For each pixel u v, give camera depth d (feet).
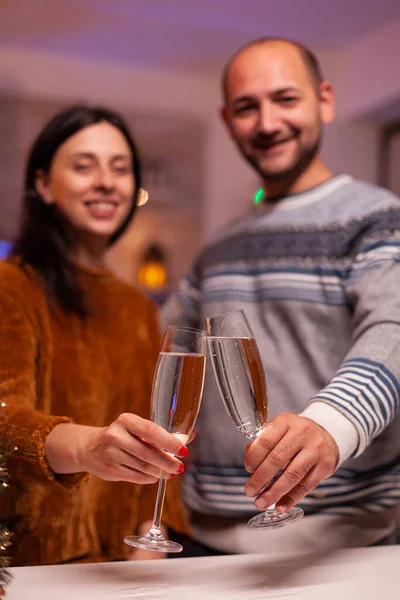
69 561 4.59
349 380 3.87
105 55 15.07
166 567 3.68
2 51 14.76
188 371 3.27
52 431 3.74
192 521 5.78
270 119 5.80
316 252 5.50
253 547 5.26
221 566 3.70
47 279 4.97
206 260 6.25
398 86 13.55
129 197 5.50
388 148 15.40
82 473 3.73
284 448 3.31
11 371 4.47
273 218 5.89
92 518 4.73
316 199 5.77
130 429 3.24
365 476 5.13
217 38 14.10
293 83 5.80
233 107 6.01
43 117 15.74
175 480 5.33
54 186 5.26
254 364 3.48
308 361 5.43
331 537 5.07
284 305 5.55
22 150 15.51
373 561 3.79
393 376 3.97
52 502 4.55
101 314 5.21
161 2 12.56
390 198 5.49
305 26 13.76
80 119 5.26
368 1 12.64
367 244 5.22
